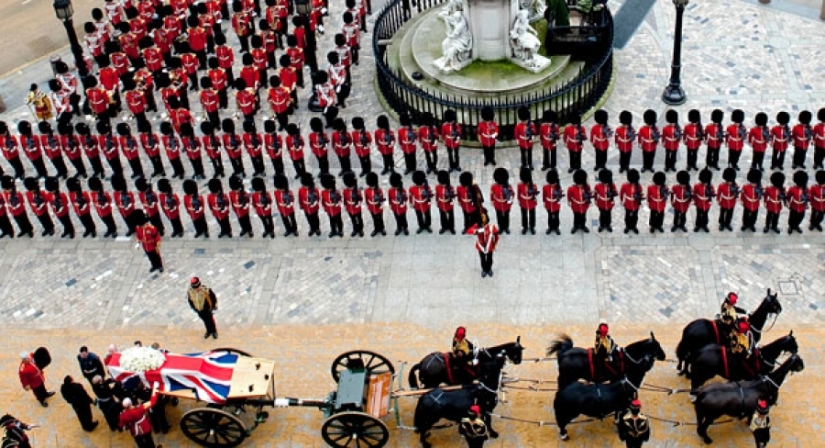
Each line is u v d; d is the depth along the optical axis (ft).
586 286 96.58
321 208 110.52
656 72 123.54
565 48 120.57
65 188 117.91
